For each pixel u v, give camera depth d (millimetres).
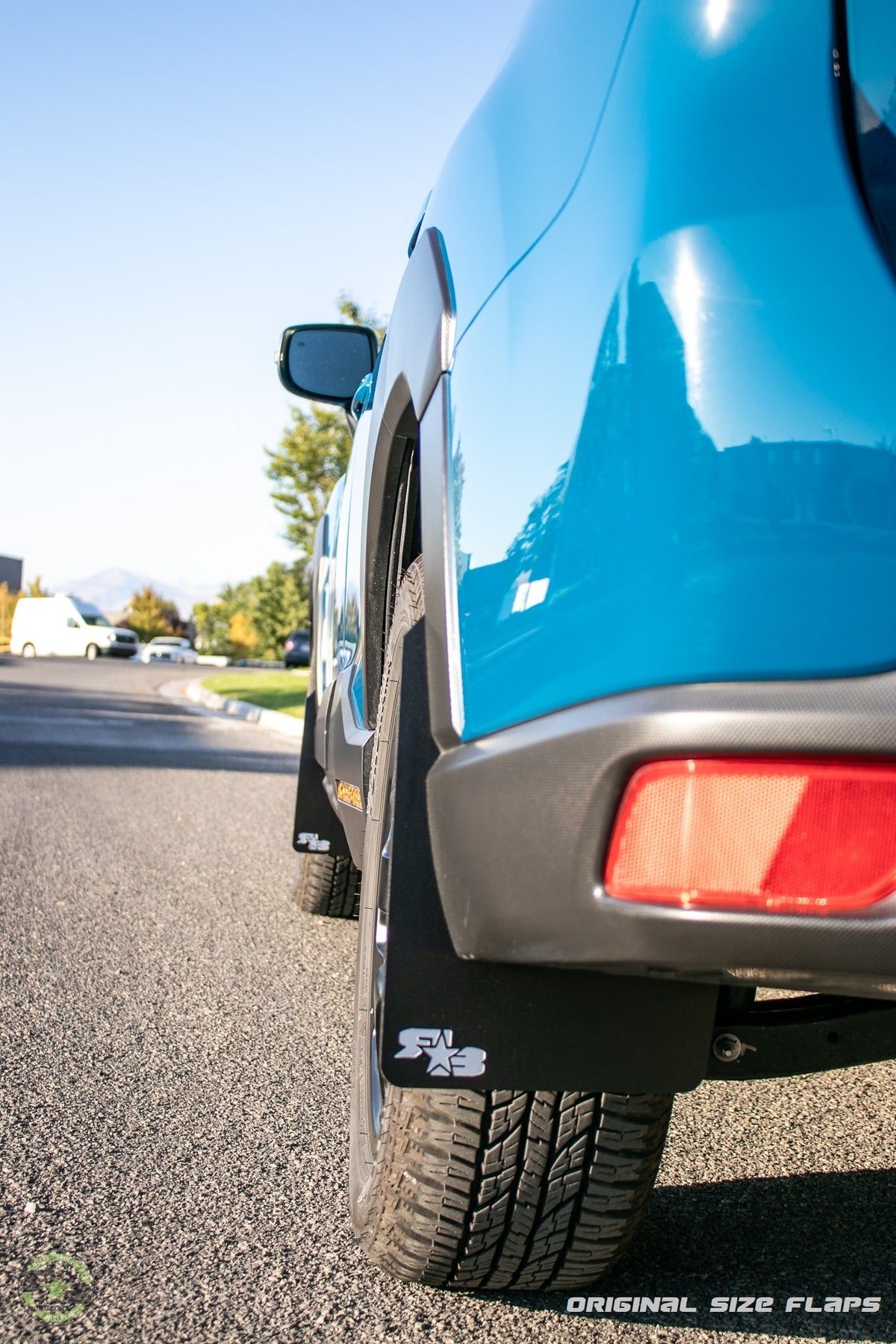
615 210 1272
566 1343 1641
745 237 1178
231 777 8750
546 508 1298
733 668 1137
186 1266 1828
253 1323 1674
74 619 45094
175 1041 2898
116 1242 1893
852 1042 1688
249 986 3398
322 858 4082
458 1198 1598
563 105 1453
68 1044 2838
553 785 1229
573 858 1218
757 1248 1926
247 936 3975
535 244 1425
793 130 1188
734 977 1223
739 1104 2623
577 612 1235
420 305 1730
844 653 1126
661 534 1169
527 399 1363
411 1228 1631
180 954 3709
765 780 1129
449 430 1534
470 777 1339
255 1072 2705
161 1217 1985
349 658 2941
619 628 1192
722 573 1146
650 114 1262
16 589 89812
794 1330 1687
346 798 2580
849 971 1134
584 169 1354
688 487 1162
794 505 1141
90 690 20906
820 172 1178
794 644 1131
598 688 1207
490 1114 1575
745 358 1160
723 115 1207
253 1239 1922
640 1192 1634
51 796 7121
